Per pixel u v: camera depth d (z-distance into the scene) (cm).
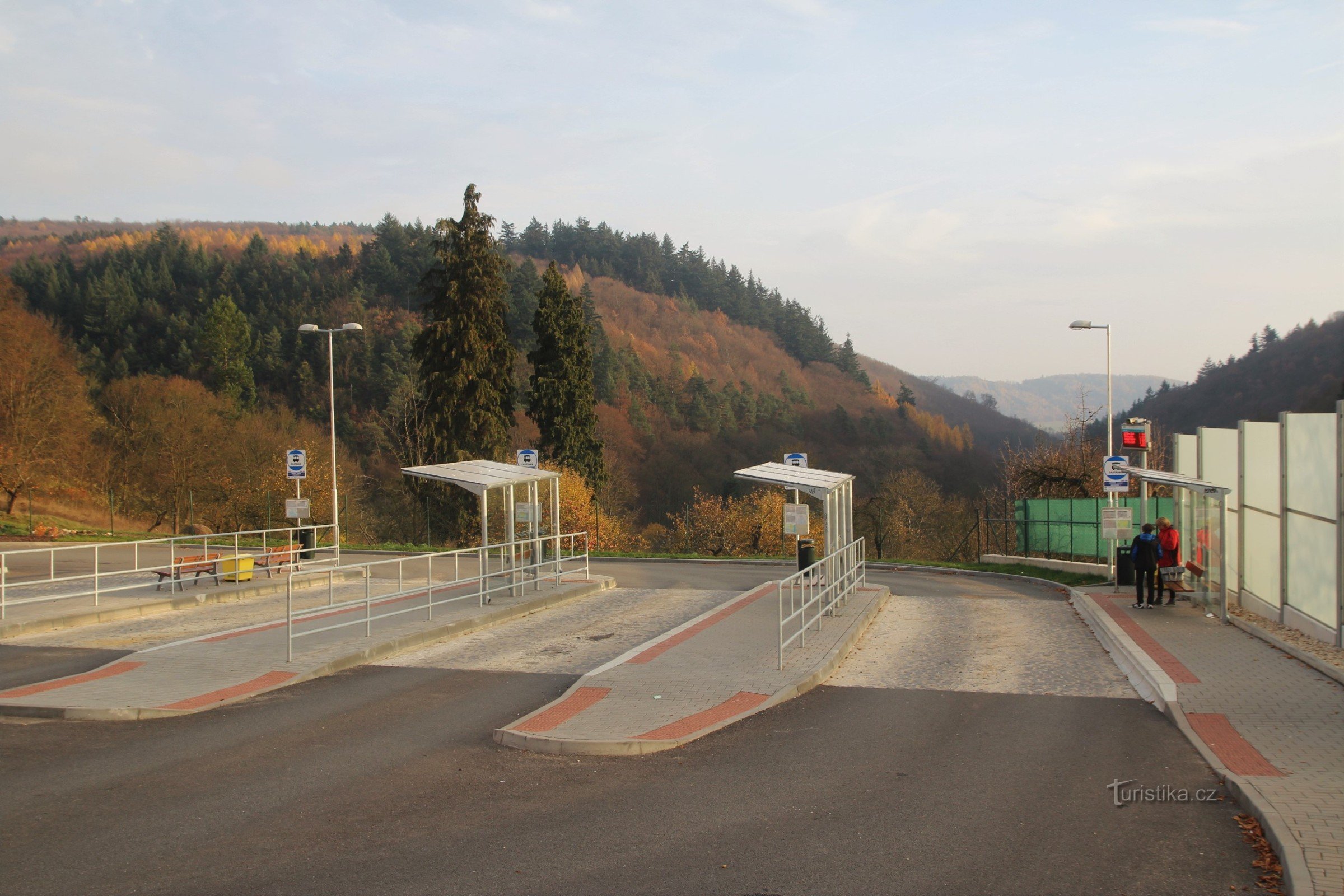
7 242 16625
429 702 1163
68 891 571
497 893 577
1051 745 954
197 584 2278
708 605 2164
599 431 7819
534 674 1355
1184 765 873
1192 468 2205
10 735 977
